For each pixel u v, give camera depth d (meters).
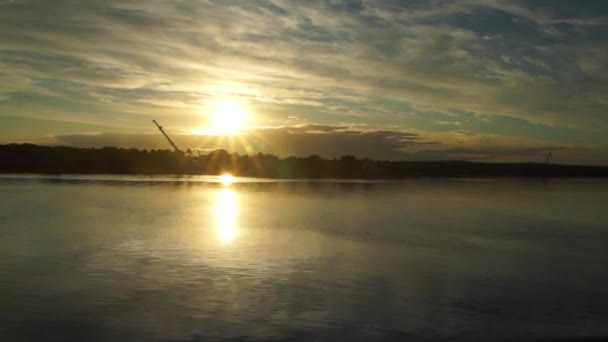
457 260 22.75
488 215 40.09
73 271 19.27
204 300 16.22
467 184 90.19
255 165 114.94
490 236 29.78
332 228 30.97
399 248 25.20
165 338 13.30
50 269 19.52
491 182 98.88
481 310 15.80
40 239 25.52
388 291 17.62
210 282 18.17
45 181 68.12
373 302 16.41
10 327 13.81
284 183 77.81
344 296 16.95
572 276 20.12
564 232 31.88
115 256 21.86
